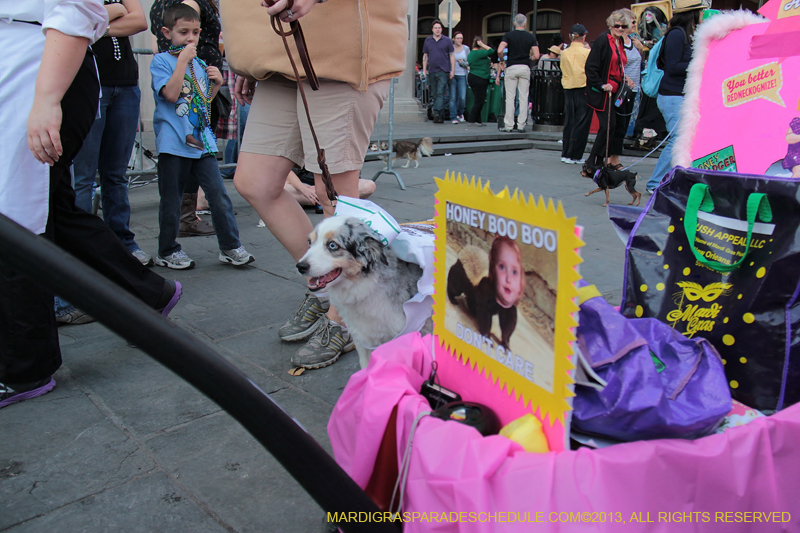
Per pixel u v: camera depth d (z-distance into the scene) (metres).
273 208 3.23
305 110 2.80
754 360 1.60
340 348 3.20
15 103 2.41
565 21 25.20
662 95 6.91
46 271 0.91
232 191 7.45
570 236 1.15
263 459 2.33
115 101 4.32
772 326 1.56
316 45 2.78
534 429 1.29
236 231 4.68
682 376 1.42
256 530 1.95
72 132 2.68
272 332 3.54
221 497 2.11
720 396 1.37
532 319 1.29
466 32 28.34
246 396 1.02
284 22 2.67
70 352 3.26
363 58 2.85
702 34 2.06
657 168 7.11
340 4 2.73
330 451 2.37
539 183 8.21
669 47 6.74
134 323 0.94
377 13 2.94
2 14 2.36
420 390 1.62
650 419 1.27
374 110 3.08
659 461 1.19
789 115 1.84
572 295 1.17
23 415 2.63
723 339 1.66
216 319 3.72
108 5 4.03
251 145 3.10
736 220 1.65
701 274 1.74
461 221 1.49
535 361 1.30
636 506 1.16
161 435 2.49
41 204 2.57
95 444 2.42
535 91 13.67
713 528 1.23
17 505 2.05
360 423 1.47
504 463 1.20
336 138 2.97
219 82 4.88
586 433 1.33
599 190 7.21
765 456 1.26
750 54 1.93
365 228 2.70
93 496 2.10
